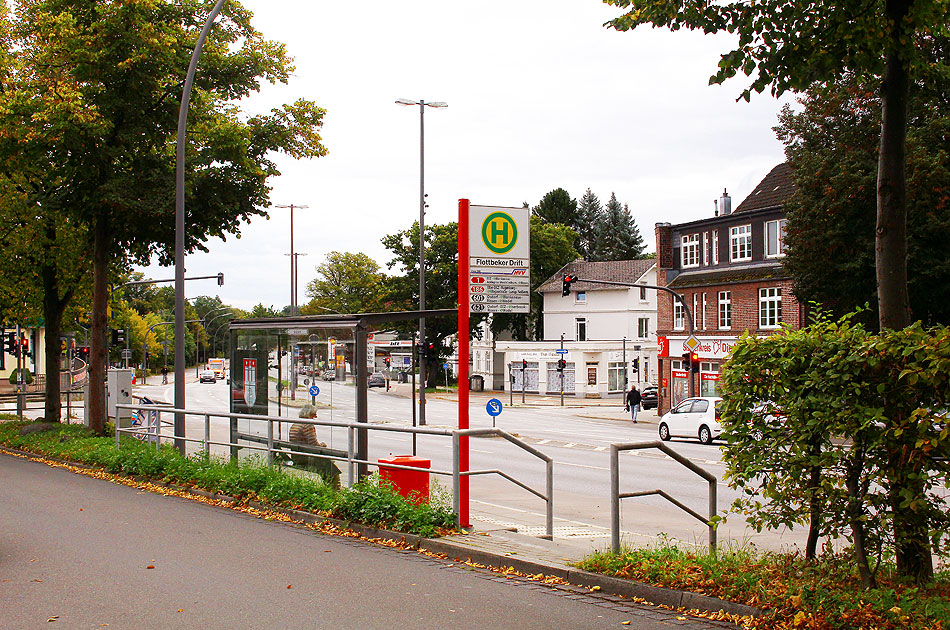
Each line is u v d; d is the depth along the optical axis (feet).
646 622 21.45
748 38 27.17
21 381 188.03
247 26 76.38
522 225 35.91
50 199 70.64
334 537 33.81
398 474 36.78
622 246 402.72
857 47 25.21
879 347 19.97
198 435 93.20
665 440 108.58
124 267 90.58
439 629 20.92
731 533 40.55
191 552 30.60
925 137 85.20
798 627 19.40
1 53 69.05
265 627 21.09
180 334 57.67
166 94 72.13
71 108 64.69
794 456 21.83
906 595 19.54
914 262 84.99
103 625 21.22
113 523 36.70
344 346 41.98
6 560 29.07
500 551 29.07
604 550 29.04
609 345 244.01
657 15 28.04
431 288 261.03
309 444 45.21
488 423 137.59
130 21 67.00
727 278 150.20
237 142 70.33
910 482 20.01
